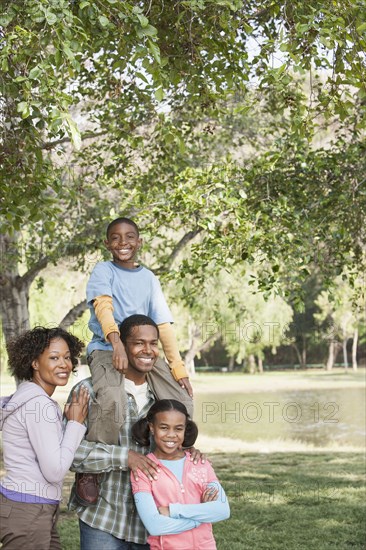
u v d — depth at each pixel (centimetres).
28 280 1149
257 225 830
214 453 1375
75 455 404
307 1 560
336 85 573
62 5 468
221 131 1140
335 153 873
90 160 998
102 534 407
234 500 927
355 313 1021
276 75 539
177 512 389
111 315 417
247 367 5509
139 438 414
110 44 729
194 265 870
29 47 500
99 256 1091
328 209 854
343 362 6116
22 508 377
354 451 1431
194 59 646
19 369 407
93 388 415
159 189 973
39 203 655
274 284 817
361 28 518
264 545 735
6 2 508
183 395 440
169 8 622
